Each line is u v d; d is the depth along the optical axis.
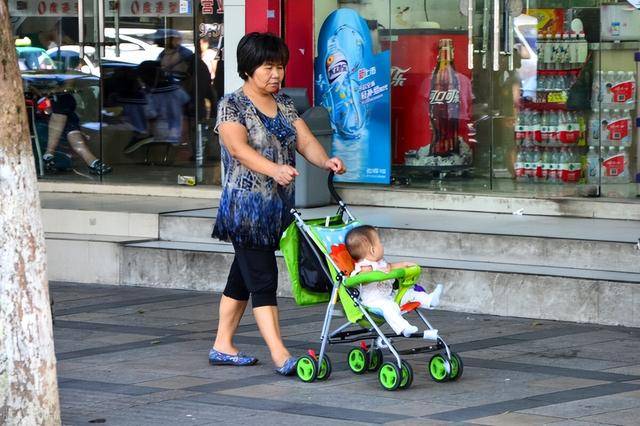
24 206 15.81
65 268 30.77
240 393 19.62
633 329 24.00
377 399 19.11
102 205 33.38
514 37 31.58
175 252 29.34
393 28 33.09
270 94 20.95
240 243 20.73
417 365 21.38
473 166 32.31
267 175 20.11
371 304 19.97
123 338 24.14
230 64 34.03
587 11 30.69
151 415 18.36
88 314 26.67
